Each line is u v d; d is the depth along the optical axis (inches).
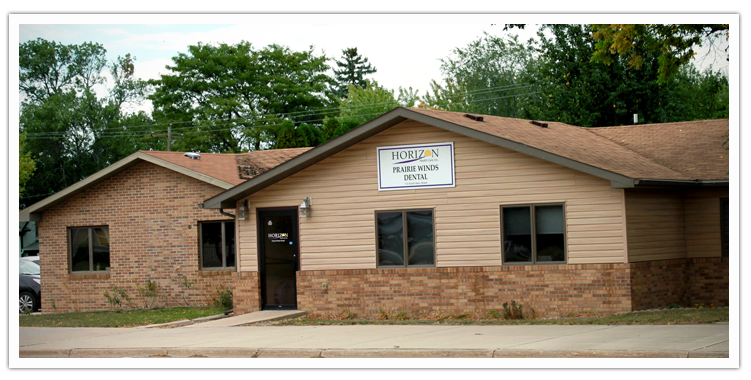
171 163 856.9
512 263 646.5
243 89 2191.2
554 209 634.8
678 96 1526.8
